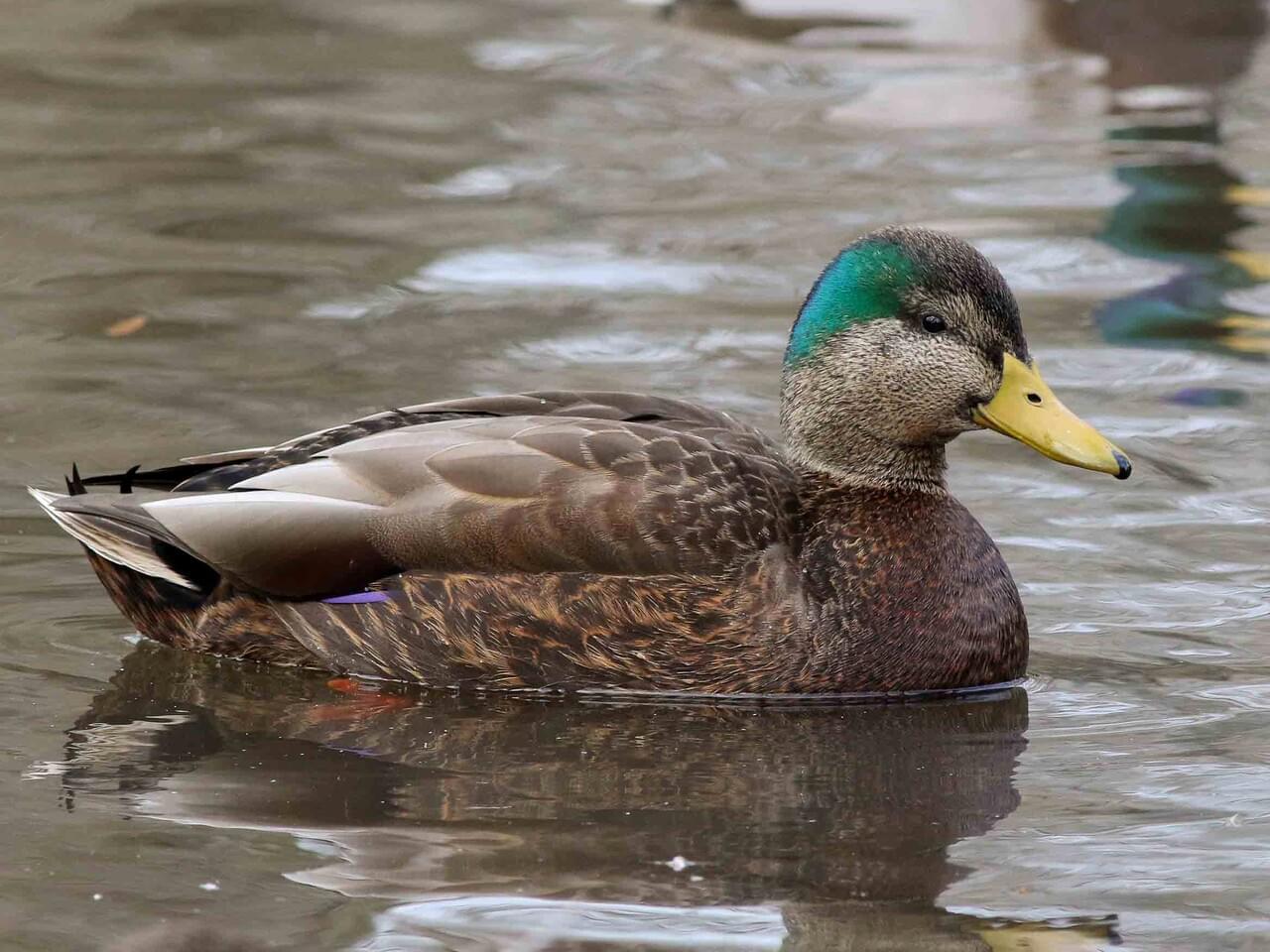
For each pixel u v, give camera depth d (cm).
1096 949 867
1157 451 1530
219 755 1084
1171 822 1002
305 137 2352
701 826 995
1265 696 1168
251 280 1867
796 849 971
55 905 899
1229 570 1337
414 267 1911
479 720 1147
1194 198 2128
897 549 1209
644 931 881
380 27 2878
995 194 2144
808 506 1235
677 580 1164
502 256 1944
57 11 2908
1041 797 1037
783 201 2120
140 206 2080
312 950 861
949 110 2473
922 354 1214
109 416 1544
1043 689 1195
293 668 1222
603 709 1167
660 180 2200
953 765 1082
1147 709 1157
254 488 1205
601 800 1028
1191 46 2705
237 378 1623
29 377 1617
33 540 1361
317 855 956
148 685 1184
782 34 2802
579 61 2714
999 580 1217
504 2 3014
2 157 2239
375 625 1189
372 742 1106
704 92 2567
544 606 1167
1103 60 2669
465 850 964
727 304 1811
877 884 931
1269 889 924
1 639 1238
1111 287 1883
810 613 1177
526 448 1190
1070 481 1488
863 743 1116
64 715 1135
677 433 1214
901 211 2083
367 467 1198
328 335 1727
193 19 2895
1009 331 1217
